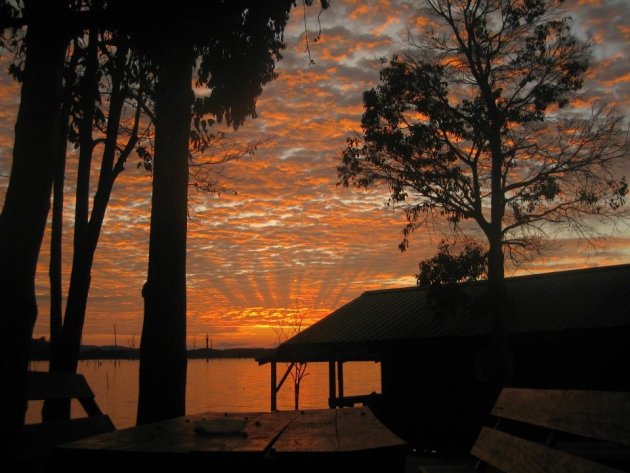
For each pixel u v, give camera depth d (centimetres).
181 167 685
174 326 653
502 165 1484
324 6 651
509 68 1441
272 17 744
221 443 327
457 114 1443
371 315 1923
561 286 1727
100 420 488
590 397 291
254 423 425
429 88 1431
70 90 927
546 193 1390
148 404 635
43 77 442
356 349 1722
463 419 1648
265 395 6056
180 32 632
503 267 1445
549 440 321
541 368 1577
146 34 649
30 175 426
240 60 795
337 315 2017
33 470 398
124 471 307
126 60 956
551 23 1409
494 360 1459
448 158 1452
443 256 1453
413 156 1434
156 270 661
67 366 984
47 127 437
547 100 1392
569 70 1400
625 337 1346
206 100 847
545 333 1427
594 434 273
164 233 668
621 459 656
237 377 11750
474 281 1533
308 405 4628
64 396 457
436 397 1711
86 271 1016
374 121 1439
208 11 581
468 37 1457
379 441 328
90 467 310
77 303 1003
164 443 330
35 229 422
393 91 1416
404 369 1788
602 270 1781
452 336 1570
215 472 300
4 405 389
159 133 689
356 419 445
